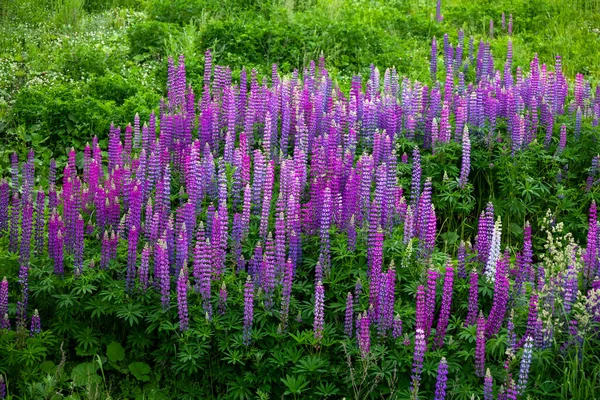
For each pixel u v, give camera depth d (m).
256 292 5.46
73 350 5.52
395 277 5.47
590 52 10.26
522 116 6.69
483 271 5.75
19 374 5.25
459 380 5.20
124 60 8.66
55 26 9.90
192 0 9.95
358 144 6.82
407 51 9.59
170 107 7.10
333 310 5.49
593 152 6.93
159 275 5.49
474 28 10.91
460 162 6.74
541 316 5.38
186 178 6.16
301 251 5.68
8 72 8.20
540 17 11.27
